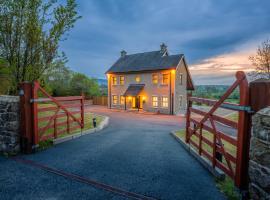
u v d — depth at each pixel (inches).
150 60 1042.7
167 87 928.3
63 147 263.3
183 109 1026.1
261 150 99.5
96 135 360.8
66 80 1327.5
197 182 155.3
